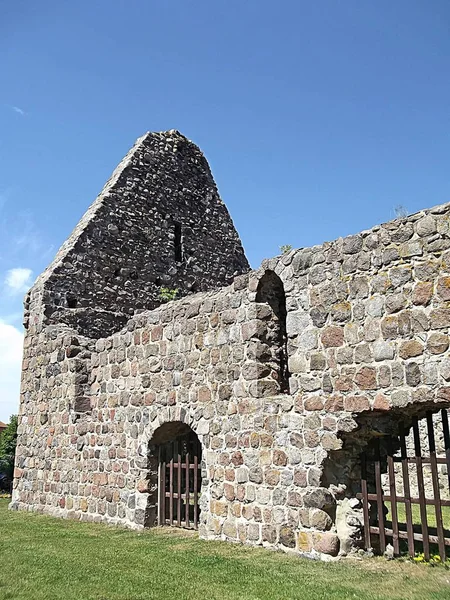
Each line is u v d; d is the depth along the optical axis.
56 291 16.16
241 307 10.73
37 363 15.97
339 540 8.62
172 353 12.02
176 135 20.45
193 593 6.98
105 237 17.45
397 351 8.23
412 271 8.25
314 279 9.40
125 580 7.63
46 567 8.43
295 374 9.42
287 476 9.30
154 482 12.20
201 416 11.09
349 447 8.97
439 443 15.46
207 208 20.81
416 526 10.84
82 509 13.60
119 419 13.10
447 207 8.03
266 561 8.48
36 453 15.50
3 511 15.48
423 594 6.57
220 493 10.39
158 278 18.50
